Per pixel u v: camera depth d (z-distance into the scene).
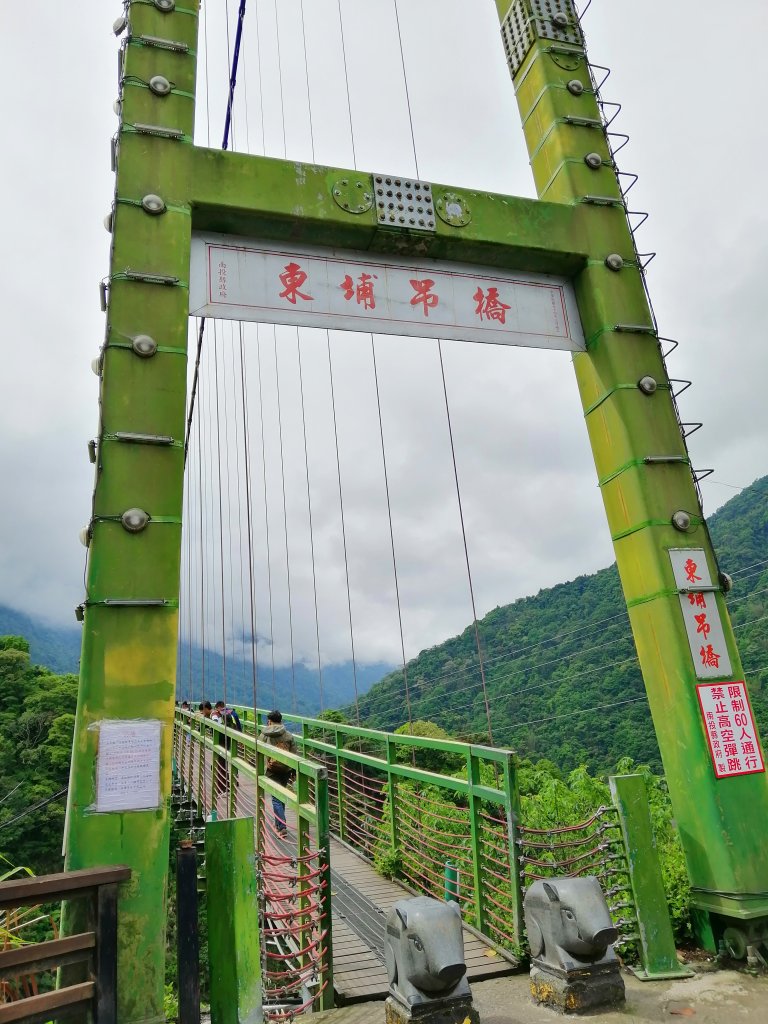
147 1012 3.41
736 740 4.77
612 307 5.57
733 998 3.74
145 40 4.93
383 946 4.84
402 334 5.23
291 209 4.95
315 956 4.21
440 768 16.62
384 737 6.99
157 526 4.07
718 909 4.45
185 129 4.84
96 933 2.84
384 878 6.62
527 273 5.73
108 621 3.87
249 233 5.00
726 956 4.37
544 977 3.77
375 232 5.14
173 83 4.90
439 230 5.29
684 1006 3.64
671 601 4.99
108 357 4.25
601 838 4.61
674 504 5.24
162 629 3.95
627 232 5.84
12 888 2.63
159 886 3.59
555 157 5.99
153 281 4.45
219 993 3.09
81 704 3.73
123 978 3.42
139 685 3.84
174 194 4.69
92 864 3.54
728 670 4.94
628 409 5.35
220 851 3.29
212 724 8.53
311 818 4.29
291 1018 3.70
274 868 5.67
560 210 5.70
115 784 3.66
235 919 3.17
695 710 4.77
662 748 5.01
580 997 3.60
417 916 3.39
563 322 5.72
